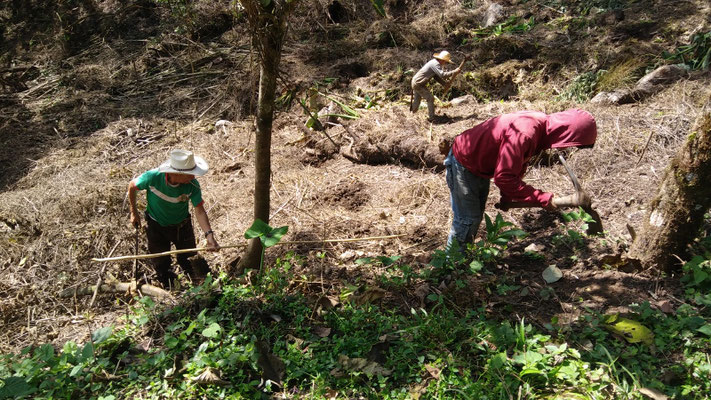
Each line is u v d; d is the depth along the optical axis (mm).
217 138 8375
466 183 4203
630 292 4020
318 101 9242
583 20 9594
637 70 7965
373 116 7875
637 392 3166
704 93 6812
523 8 10586
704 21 8648
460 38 10352
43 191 7031
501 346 3574
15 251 5777
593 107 7203
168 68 11078
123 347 3934
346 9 11836
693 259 3971
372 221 5594
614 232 4750
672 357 3441
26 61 12531
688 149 3832
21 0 14180
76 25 13211
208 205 6367
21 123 9883
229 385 3436
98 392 3537
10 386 3223
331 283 4523
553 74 8734
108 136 8898
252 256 4574
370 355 3662
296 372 3506
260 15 3602
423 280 4363
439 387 3283
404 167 6754
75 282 5215
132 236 5570
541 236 4883
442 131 7145
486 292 4180
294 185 6594
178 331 3990
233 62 10609
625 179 5465
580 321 3771
